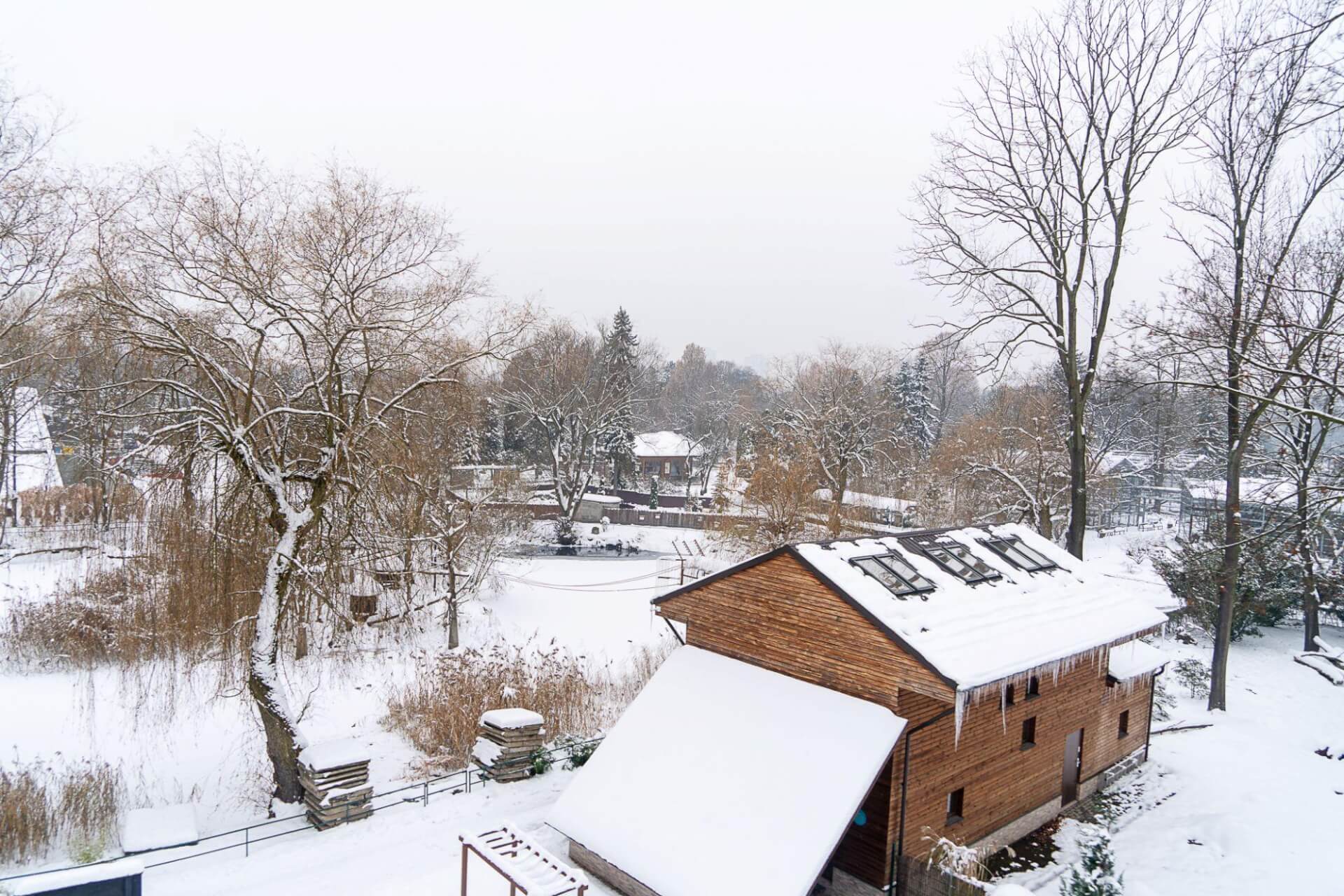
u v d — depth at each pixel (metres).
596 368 61.62
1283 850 14.52
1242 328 16.83
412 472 18.42
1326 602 28.61
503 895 11.85
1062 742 16.06
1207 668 25.67
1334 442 28.06
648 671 23.27
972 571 15.60
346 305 15.32
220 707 20.25
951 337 24.34
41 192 19.09
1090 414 38.19
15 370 22.56
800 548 13.41
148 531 15.42
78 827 13.45
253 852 13.09
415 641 25.47
